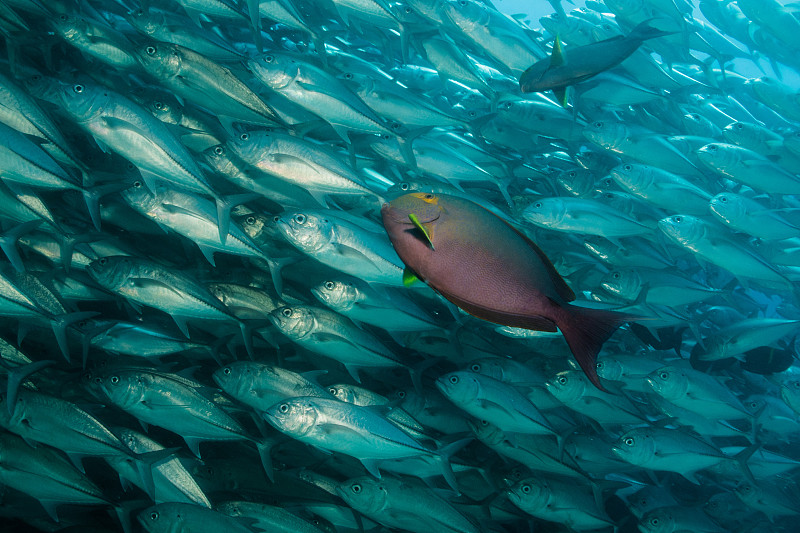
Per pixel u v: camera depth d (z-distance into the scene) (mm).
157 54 2691
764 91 4188
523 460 2811
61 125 2883
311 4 3432
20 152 2391
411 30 3240
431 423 2834
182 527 2291
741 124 3725
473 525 2584
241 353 3014
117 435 2352
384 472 2594
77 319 2406
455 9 3248
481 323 3051
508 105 3502
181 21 2861
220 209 2590
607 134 3402
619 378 3021
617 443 2879
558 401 2914
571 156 3719
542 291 833
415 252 858
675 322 3154
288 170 2678
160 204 2625
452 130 3432
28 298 2342
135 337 2600
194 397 2521
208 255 2670
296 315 2648
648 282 3061
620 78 3479
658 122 3936
